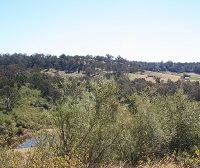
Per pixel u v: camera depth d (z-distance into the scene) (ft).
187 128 47.83
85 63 429.38
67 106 33.30
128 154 40.93
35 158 23.86
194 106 50.55
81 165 26.21
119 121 37.09
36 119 34.76
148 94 52.29
